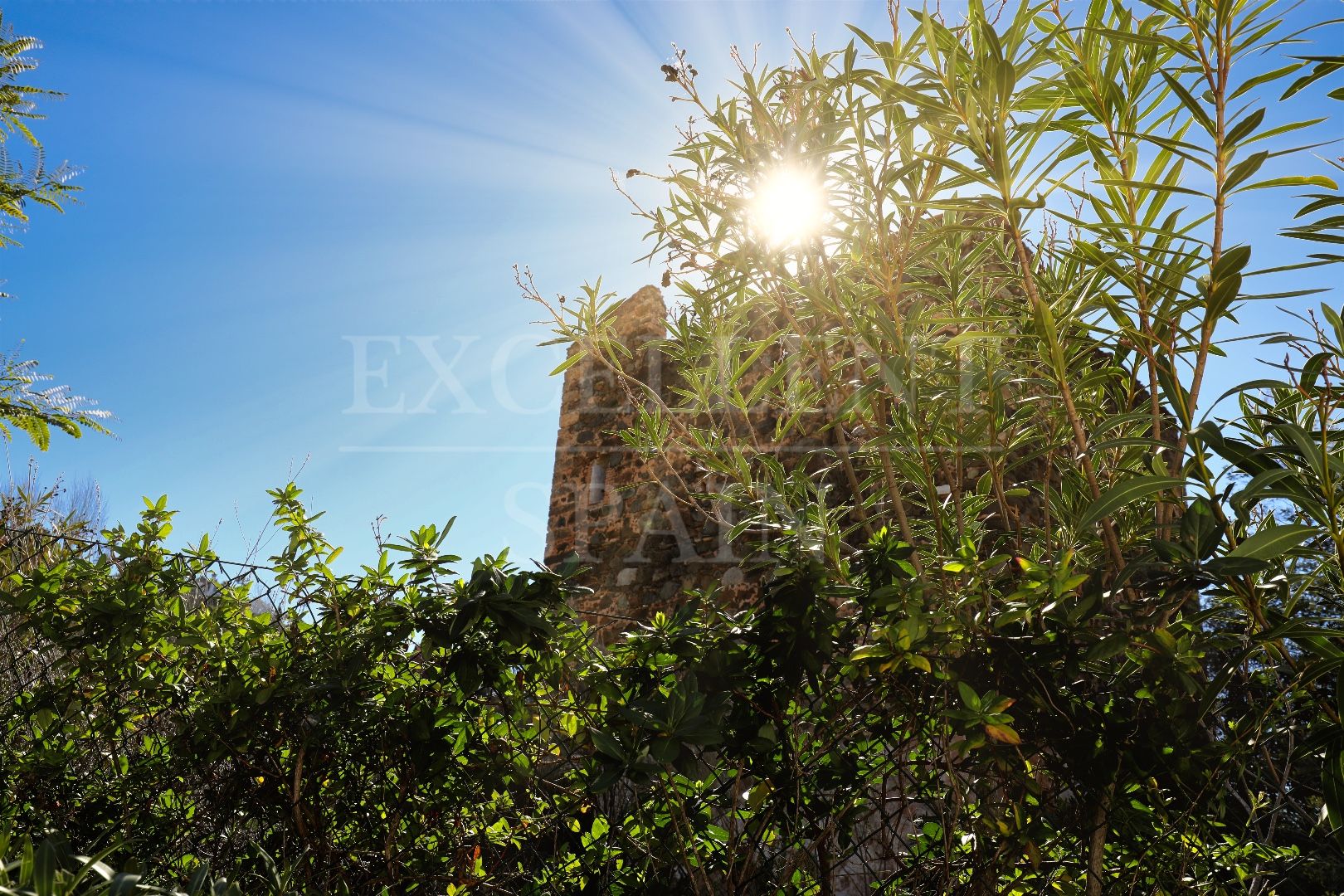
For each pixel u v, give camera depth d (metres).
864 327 2.30
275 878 1.76
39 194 7.64
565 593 2.18
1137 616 1.84
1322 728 1.60
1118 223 1.90
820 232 2.32
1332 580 1.84
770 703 2.04
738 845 2.19
